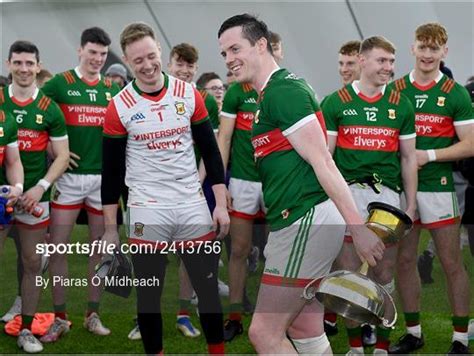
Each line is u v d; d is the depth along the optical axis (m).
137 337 4.06
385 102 3.77
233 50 2.87
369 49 3.73
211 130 3.41
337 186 2.65
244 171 4.21
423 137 3.93
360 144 3.76
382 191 3.76
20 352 3.92
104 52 4.35
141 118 3.24
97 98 4.33
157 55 3.21
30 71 4.03
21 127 4.05
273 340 2.89
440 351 3.95
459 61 5.46
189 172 3.34
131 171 3.32
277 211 2.86
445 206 3.90
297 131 2.70
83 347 3.97
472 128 3.91
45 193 4.05
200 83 5.19
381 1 5.46
